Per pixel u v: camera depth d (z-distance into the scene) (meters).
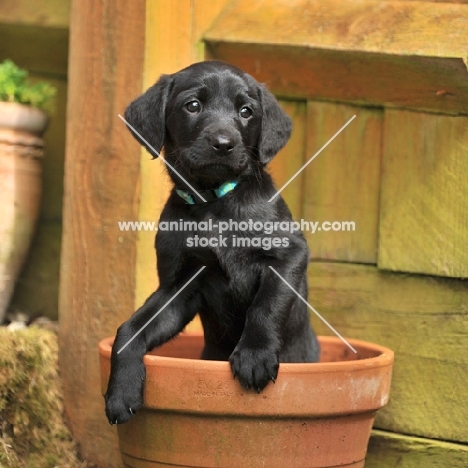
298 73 4.58
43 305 5.39
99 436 4.44
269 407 3.45
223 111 3.89
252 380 3.42
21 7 5.30
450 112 4.33
